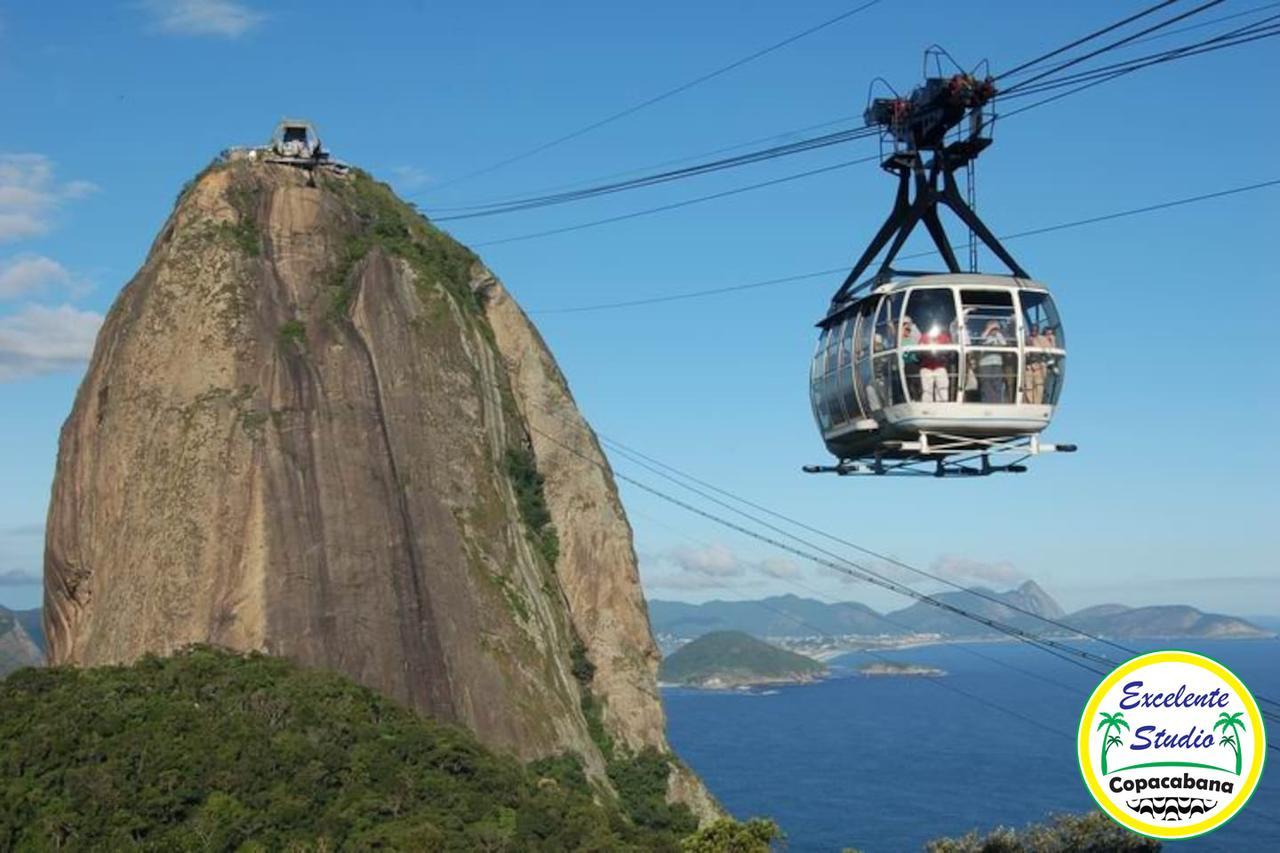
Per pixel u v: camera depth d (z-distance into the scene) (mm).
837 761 164250
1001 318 29406
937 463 31438
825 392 32188
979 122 29531
